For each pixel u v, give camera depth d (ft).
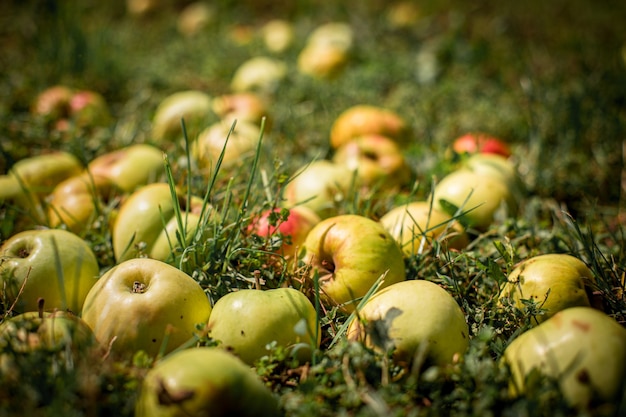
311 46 6.61
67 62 5.36
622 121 4.37
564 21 7.63
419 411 2.68
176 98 4.36
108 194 3.45
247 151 3.73
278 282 3.09
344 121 4.18
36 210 3.39
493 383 2.71
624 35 6.92
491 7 8.14
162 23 7.84
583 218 3.66
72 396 2.62
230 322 2.83
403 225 3.26
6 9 6.88
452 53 6.20
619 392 2.64
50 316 2.80
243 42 6.93
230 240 3.09
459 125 4.68
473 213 3.42
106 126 4.32
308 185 3.52
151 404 2.61
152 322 2.80
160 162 3.57
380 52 6.47
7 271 2.95
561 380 2.66
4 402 2.61
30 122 4.12
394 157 3.75
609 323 2.71
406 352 2.80
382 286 3.01
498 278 2.98
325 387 2.72
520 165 3.94
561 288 2.94
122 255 3.14
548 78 5.24
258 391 2.64
